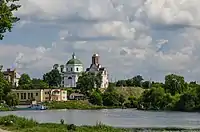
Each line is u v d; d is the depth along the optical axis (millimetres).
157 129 90125
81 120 124812
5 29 52219
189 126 101562
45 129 56844
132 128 90938
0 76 114000
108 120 127812
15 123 64375
